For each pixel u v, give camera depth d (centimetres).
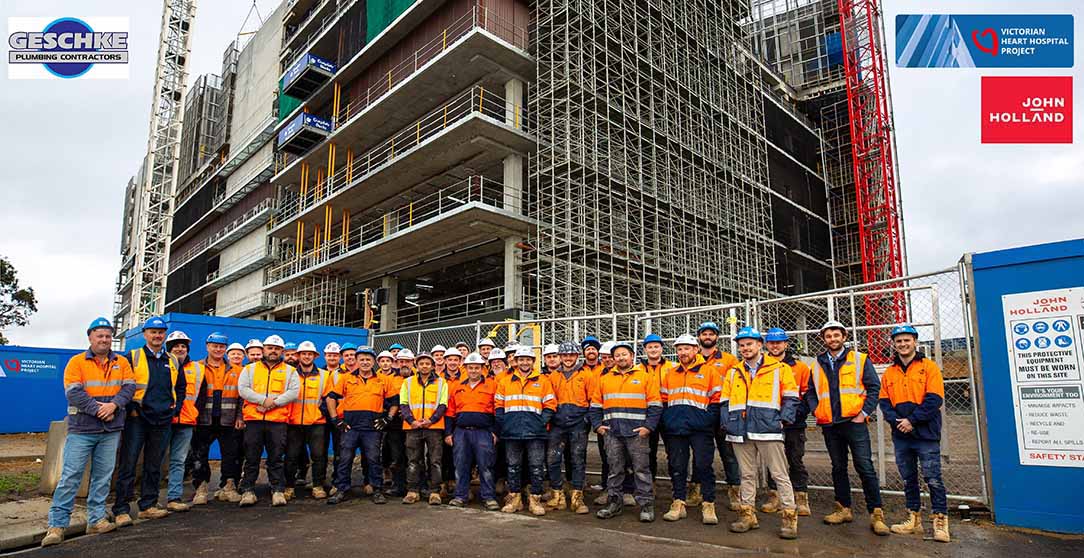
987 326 762
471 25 2709
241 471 1055
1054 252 721
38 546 695
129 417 785
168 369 815
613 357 830
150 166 3672
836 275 4884
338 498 900
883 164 4553
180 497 857
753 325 980
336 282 3716
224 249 5225
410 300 3581
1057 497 696
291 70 3803
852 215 4925
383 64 3372
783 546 657
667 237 3030
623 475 805
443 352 1067
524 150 2831
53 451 973
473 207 2467
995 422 746
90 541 695
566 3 2647
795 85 5147
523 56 2733
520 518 793
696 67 3516
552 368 889
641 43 3117
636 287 2850
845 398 716
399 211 3612
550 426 863
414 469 930
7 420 1900
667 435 794
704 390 761
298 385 923
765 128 4306
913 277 848
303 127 3531
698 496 886
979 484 977
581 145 2573
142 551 648
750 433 701
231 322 1451
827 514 803
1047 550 634
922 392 687
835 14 5062
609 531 720
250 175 4809
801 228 4488
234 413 927
